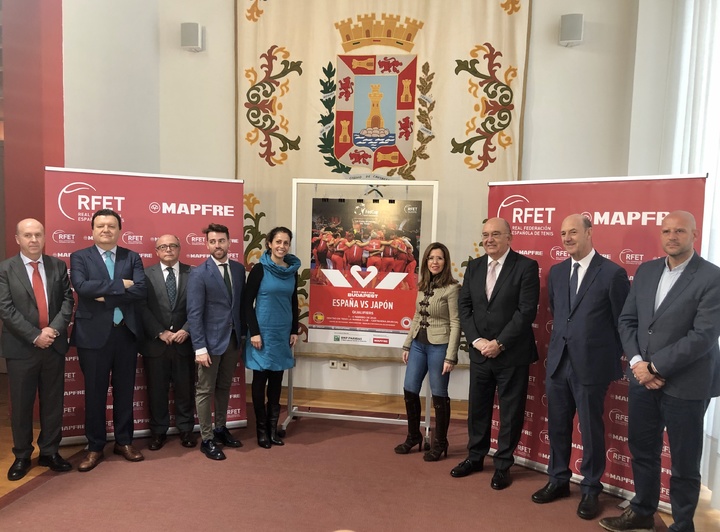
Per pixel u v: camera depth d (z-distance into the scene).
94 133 3.99
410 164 4.46
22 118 3.77
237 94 4.64
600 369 2.72
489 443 3.23
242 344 3.79
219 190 3.80
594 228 3.04
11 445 3.48
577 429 3.15
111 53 4.14
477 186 4.39
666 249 2.39
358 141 4.51
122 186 3.55
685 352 2.26
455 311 3.28
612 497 2.99
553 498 2.89
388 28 4.43
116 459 3.30
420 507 2.77
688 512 2.38
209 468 3.19
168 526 2.52
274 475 3.11
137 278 3.21
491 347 2.95
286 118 4.59
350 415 4.18
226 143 4.75
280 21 4.55
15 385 2.95
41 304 2.97
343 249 3.92
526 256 3.21
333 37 4.50
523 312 2.93
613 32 4.21
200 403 3.35
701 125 3.31
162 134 4.82
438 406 3.36
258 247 4.69
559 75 4.32
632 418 2.54
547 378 2.90
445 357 3.31
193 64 4.75
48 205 3.39
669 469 2.83
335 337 3.95
